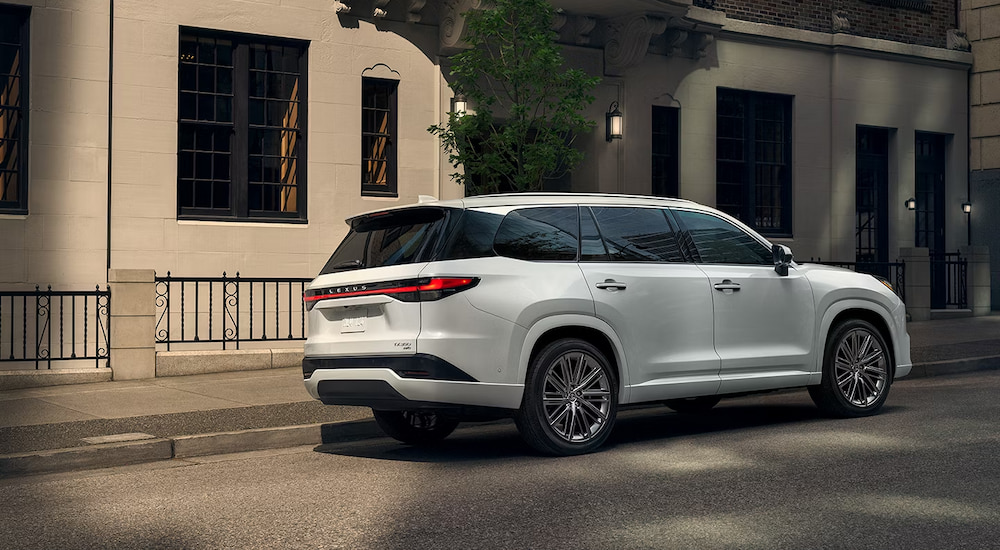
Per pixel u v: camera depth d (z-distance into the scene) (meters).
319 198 15.47
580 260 8.02
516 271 7.66
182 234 14.51
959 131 22.53
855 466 7.03
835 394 9.24
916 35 21.94
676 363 8.30
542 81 14.52
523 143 14.66
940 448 7.62
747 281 8.79
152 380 12.52
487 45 15.12
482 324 7.43
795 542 5.16
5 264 13.36
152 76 14.30
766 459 7.37
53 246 13.61
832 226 20.56
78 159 13.76
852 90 20.77
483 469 7.34
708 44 18.84
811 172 20.31
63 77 13.67
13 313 12.10
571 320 7.80
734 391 8.66
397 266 7.61
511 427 9.77
